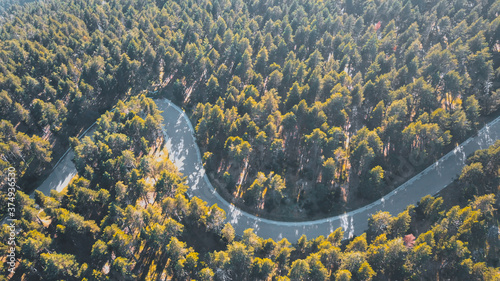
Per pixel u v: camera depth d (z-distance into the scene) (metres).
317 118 97.44
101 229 79.69
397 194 92.31
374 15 145.75
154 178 95.62
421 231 80.44
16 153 100.19
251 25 143.75
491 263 72.69
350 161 95.25
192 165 104.62
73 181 94.81
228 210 92.38
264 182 89.56
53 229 84.69
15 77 123.94
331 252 68.62
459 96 109.81
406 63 116.44
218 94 117.44
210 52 127.94
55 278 72.81
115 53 134.50
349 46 122.75
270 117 98.19
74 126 119.88
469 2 140.75
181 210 82.56
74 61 139.50
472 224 71.31
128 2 175.25
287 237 86.69
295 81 115.06
